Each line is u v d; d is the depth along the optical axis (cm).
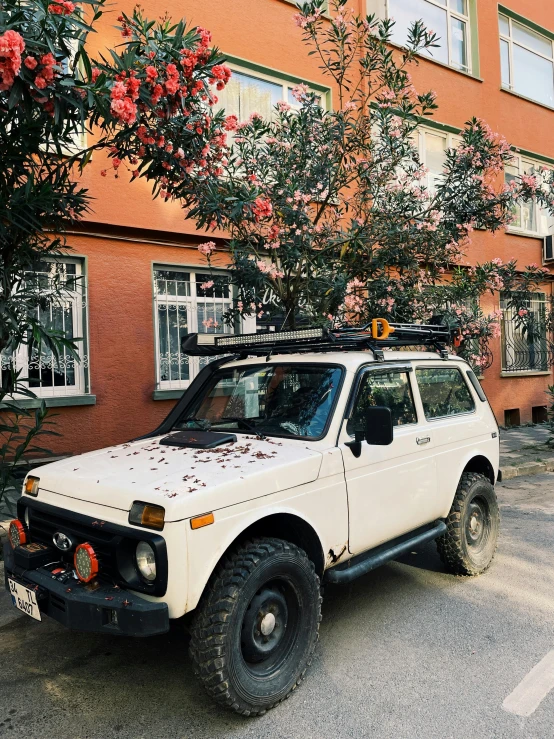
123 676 342
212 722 296
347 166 691
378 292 679
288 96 1023
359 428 383
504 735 284
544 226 1546
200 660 280
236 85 963
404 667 347
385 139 696
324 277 626
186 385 906
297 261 634
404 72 714
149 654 368
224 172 685
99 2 369
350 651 367
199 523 277
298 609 325
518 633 389
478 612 422
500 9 1445
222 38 933
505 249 1424
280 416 392
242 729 290
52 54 329
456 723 293
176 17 880
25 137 397
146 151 435
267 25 987
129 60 367
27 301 459
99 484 309
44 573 310
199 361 924
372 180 706
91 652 371
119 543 283
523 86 1521
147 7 850
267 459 329
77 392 802
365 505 372
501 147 716
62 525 315
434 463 443
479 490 494
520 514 691
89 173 801
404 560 535
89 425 804
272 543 310
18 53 298
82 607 277
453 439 470
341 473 355
